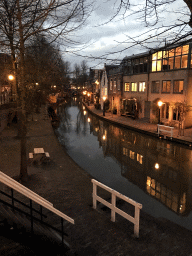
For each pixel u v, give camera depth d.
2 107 18.77
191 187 9.46
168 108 23.56
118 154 14.44
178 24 2.67
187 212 7.40
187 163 12.55
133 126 22.98
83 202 7.00
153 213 7.29
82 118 33.91
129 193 8.77
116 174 10.83
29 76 6.86
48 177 9.22
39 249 3.13
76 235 5.05
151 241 4.86
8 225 2.82
